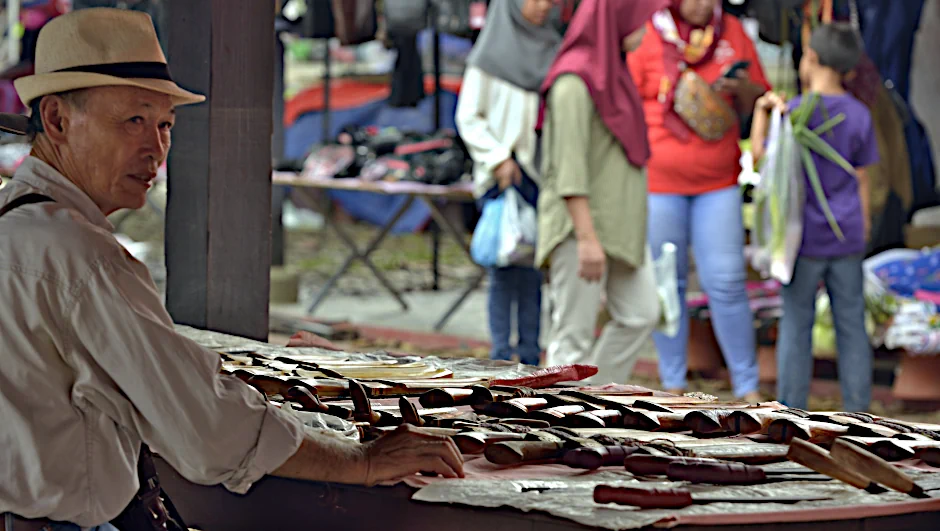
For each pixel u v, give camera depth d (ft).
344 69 55.57
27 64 42.78
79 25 8.31
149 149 8.57
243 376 11.51
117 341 7.91
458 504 8.32
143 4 32.24
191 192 15.74
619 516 7.86
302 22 36.70
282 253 39.29
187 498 10.11
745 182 24.48
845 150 22.63
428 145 33.65
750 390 24.34
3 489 7.93
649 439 10.14
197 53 15.42
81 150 8.41
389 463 8.76
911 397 25.86
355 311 37.68
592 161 19.38
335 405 10.83
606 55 18.97
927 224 38.42
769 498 8.32
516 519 8.09
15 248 7.92
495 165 23.06
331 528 9.08
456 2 33.63
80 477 8.04
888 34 32.58
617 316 20.15
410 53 38.04
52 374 7.97
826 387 27.02
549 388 12.84
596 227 19.45
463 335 33.53
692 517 7.82
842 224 22.67
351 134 35.83
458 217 41.57
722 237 23.77
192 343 8.16
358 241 54.44
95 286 7.91
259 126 15.87
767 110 23.66
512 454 9.27
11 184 8.40
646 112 23.59
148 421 8.07
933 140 37.76
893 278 26.14
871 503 8.25
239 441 8.19
